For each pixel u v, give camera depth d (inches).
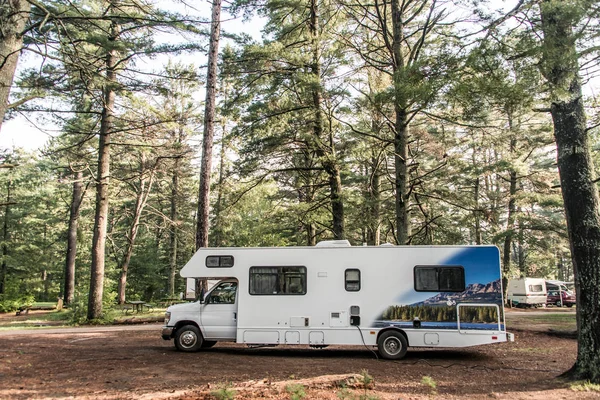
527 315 887.1
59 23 401.7
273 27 750.5
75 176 1123.3
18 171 1237.7
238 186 725.9
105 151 775.7
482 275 418.3
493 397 275.7
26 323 773.9
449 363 396.2
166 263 1670.8
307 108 679.7
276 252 445.4
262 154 717.9
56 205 1448.1
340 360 408.2
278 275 441.1
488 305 413.1
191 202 1374.3
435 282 422.6
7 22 327.0
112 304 975.6
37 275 1411.2
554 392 282.8
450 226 965.8
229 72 664.4
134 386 291.9
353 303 428.5
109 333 600.1
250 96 687.7
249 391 278.1
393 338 418.0
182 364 369.7
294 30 729.0
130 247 1157.7
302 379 313.6
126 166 1123.9
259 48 636.1
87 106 777.6
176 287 1670.8
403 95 359.6
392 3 627.8
